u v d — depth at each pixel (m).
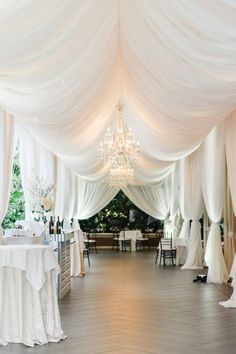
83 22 3.25
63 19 3.00
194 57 3.50
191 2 2.65
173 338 4.39
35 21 2.84
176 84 4.34
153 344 4.18
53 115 5.15
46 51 3.32
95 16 3.31
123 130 8.23
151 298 6.62
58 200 10.39
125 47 4.33
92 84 4.73
